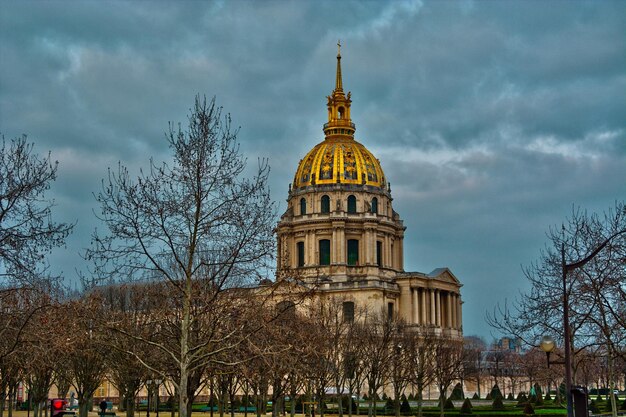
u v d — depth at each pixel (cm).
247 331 6362
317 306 13975
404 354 15362
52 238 5731
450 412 15100
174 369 6844
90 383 9231
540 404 16275
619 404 16450
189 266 5938
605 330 7019
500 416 13412
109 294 8962
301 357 7200
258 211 6141
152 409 15388
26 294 6028
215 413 14800
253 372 6888
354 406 17225
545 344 5516
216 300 6525
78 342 6244
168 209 5928
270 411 16125
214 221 6069
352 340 13988
